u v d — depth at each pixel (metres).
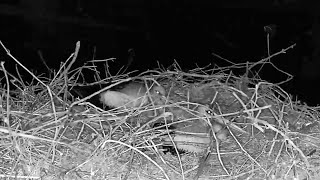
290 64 1.85
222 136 0.81
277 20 1.97
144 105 0.86
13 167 0.71
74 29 2.10
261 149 0.80
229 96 0.96
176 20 2.12
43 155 0.74
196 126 0.83
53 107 0.75
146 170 0.76
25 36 2.05
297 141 0.83
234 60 1.96
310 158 0.80
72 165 0.73
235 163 0.78
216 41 2.05
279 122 0.78
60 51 2.04
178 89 0.99
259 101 0.93
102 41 2.10
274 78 1.76
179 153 0.81
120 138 0.76
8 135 0.73
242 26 2.02
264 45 1.93
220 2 2.04
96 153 0.72
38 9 2.08
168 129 0.79
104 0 2.13
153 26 2.14
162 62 2.03
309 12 1.94
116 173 0.73
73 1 2.12
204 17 2.09
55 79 0.94
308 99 1.77
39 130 0.76
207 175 0.76
